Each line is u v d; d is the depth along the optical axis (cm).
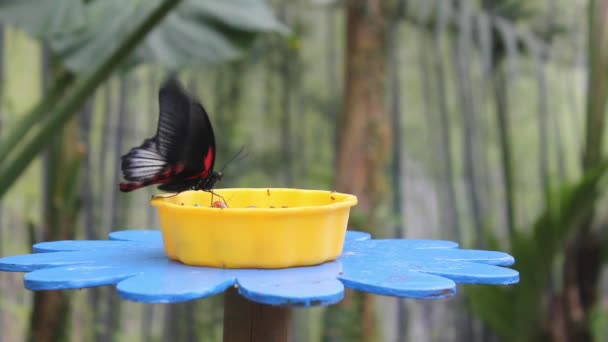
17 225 390
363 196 355
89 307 399
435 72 476
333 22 481
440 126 474
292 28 473
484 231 426
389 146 366
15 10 280
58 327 325
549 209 358
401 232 457
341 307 353
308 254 151
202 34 323
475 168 476
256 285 129
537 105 480
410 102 471
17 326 392
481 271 147
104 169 412
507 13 414
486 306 382
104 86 415
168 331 429
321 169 469
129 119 425
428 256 170
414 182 467
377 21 362
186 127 159
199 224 148
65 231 320
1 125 388
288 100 471
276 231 146
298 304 119
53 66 332
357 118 359
